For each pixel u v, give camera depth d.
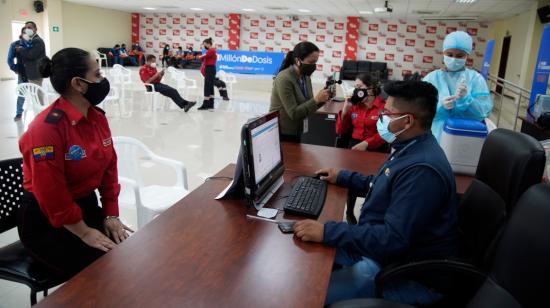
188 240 1.38
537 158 1.30
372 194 1.62
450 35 2.62
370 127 3.30
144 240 1.36
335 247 1.40
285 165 2.32
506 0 9.85
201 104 9.42
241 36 18.73
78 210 1.55
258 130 1.71
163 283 1.12
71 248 1.60
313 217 1.63
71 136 1.55
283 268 1.24
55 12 16.34
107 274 1.15
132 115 7.51
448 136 2.31
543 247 0.85
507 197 1.37
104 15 19.19
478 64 16.33
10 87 10.79
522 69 10.74
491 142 1.58
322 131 4.52
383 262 1.53
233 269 1.22
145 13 20.52
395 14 14.96
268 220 1.58
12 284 2.16
